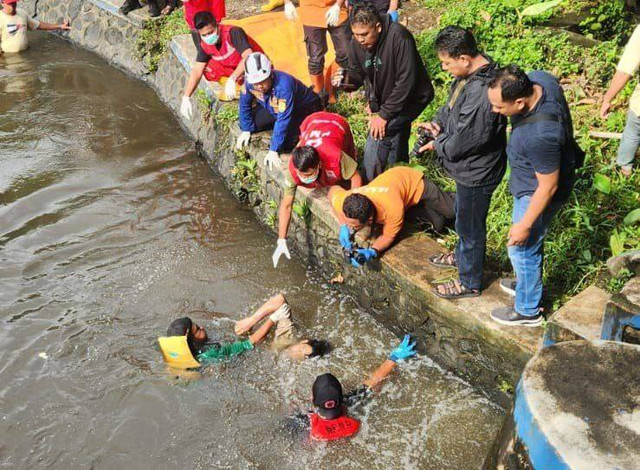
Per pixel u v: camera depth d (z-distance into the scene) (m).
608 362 3.56
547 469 3.23
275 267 6.91
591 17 8.26
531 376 3.51
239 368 5.75
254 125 7.50
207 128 8.74
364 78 5.77
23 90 10.73
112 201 7.99
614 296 4.17
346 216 5.46
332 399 4.96
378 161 6.18
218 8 7.89
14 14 11.82
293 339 6.03
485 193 4.72
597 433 3.21
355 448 5.08
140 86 10.88
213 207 7.93
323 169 6.02
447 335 5.43
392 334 6.07
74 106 10.23
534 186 4.15
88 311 6.38
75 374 5.73
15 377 5.71
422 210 6.00
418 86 5.68
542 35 7.95
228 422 5.31
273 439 5.16
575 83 7.33
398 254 5.82
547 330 4.64
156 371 5.73
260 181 7.47
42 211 7.80
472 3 8.65
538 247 4.53
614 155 6.30
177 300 6.51
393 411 5.35
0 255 7.09
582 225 5.73
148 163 8.79
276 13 9.36
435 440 5.12
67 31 12.48
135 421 5.34
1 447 5.14
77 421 5.34
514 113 3.91
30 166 8.67
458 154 4.56
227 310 6.40
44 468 5.00
